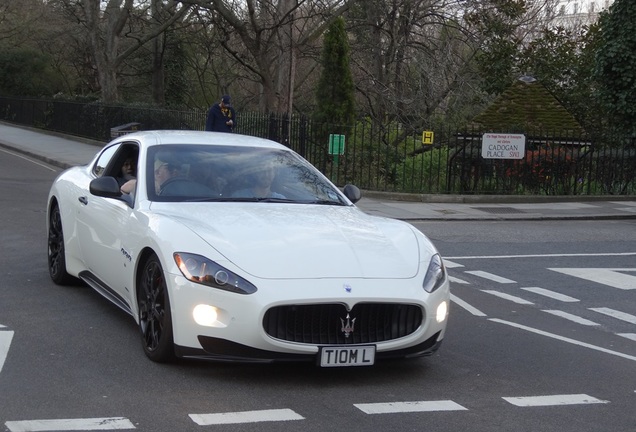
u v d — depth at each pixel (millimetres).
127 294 6555
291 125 22688
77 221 7875
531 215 17812
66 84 56188
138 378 5652
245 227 5906
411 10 31531
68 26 51094
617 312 9148
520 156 20531
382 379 5945
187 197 6617
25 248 10617
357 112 28844
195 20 42344
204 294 5426
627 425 5207
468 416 5215
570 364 6715
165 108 34906
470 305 9039
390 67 32188
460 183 20406
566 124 25703
